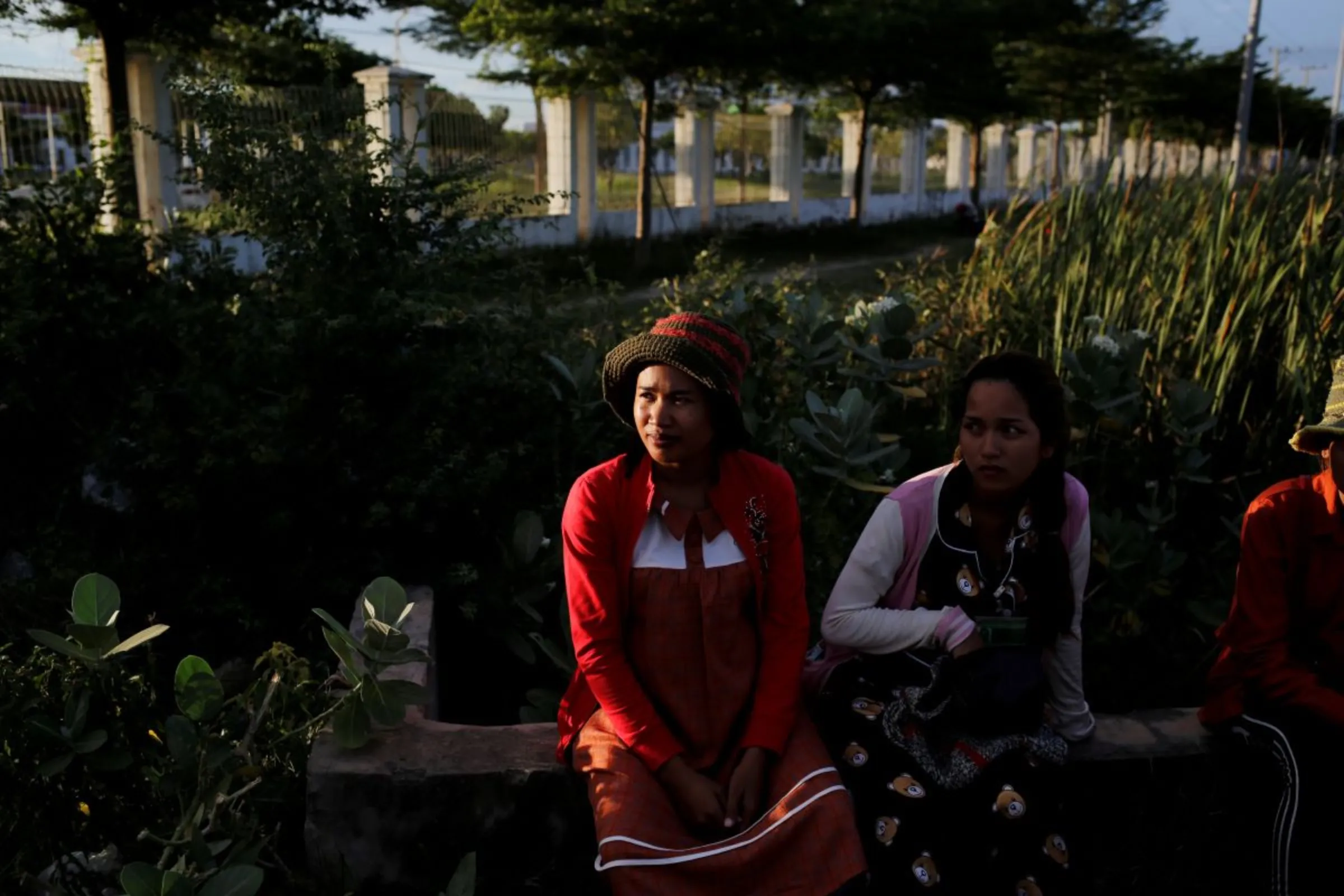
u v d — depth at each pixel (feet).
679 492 7.11
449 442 10.39
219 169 11.11
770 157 74.28
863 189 80.64
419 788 7.10
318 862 7.13
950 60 71.87
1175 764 8.21
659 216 60.95
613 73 49.29
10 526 12.39
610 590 6.99
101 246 14.69
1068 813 8.28
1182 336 13.48
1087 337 13.15
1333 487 7.59
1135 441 12.10
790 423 9.96
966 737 7.02
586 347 12.73
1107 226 15.52
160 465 10.39
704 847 6.35
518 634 9.93
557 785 7.23
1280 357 13.39
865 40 60.34
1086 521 7.36
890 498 7.39
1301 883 7.52
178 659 10.20
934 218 90.74
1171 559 10.13
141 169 35.53
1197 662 10.09
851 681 7.42
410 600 9.75
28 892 6.98
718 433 7.05
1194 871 8.18
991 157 108.47
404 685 7.32
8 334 12.90
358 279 10.82
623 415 7.20
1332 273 13.64
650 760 6.73
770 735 6.88
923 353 14.23
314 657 9.98
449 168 12.05
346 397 10.19
